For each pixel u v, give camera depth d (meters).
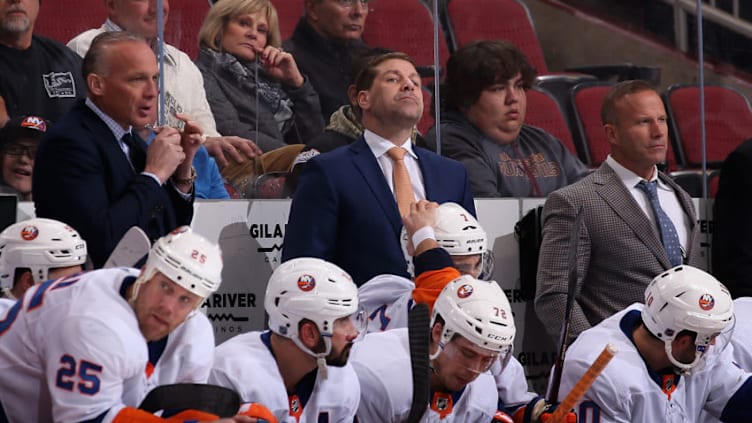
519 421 11.92
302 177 13.67
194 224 14.47
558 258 14.68
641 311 11.92
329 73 15.32
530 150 16.33
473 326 10.35
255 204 14.79
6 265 11.12
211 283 8.86
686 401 12.19
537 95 16.41
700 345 11.29
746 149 15.63
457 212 12.56
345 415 10.65
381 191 13.58
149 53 12.64
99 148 12.23
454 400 11.13
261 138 14.98
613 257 14.62
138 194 11.99
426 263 11.94
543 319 14.63
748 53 17.62
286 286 10.08
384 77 13.93
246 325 14.76
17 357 9.11
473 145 16.00
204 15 14.66
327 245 13.27
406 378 11.02
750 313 14.09
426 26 15.88
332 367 10.49
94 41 12.59
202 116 14.66
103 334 8.63
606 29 16.86
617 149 15.28
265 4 14.94
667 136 16.50
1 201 13.69
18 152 13.90
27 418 9.29
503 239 15.98
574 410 11.51
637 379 11.48
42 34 14.09
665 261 14.69
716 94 17.41
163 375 9.66
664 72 17.20
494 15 16.25
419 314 9.55
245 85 14.90
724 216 15.79
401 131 13.97
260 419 9.08
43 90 14.09
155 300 8.78
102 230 11.80
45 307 8.98
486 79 15.98
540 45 16.48
